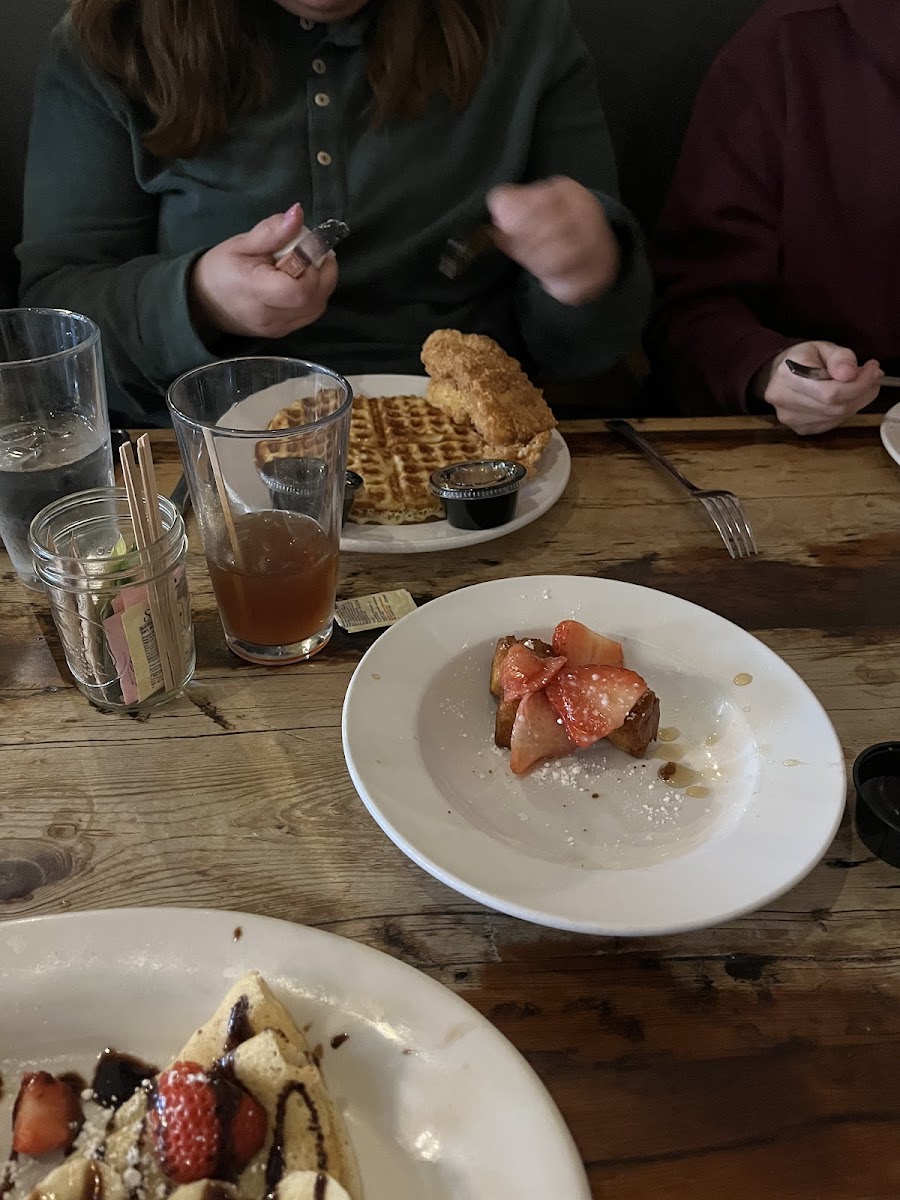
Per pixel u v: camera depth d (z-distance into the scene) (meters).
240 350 1.54
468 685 0.87
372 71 1.45
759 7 1.88
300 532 0.88
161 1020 0.57
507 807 0.75
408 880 0.70
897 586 1.04
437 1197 0.49
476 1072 0.53
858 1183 0.52
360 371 1.56
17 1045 0.55
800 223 1.73
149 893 0.67
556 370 1.72
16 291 1.89
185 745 0.80
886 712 0.86
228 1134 0.48
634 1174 0.52
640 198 2.09
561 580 0.96
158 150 1.45
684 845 0.71
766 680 0.84
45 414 0.96
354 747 0.74
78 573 0.74
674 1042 0.60
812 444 1.32
